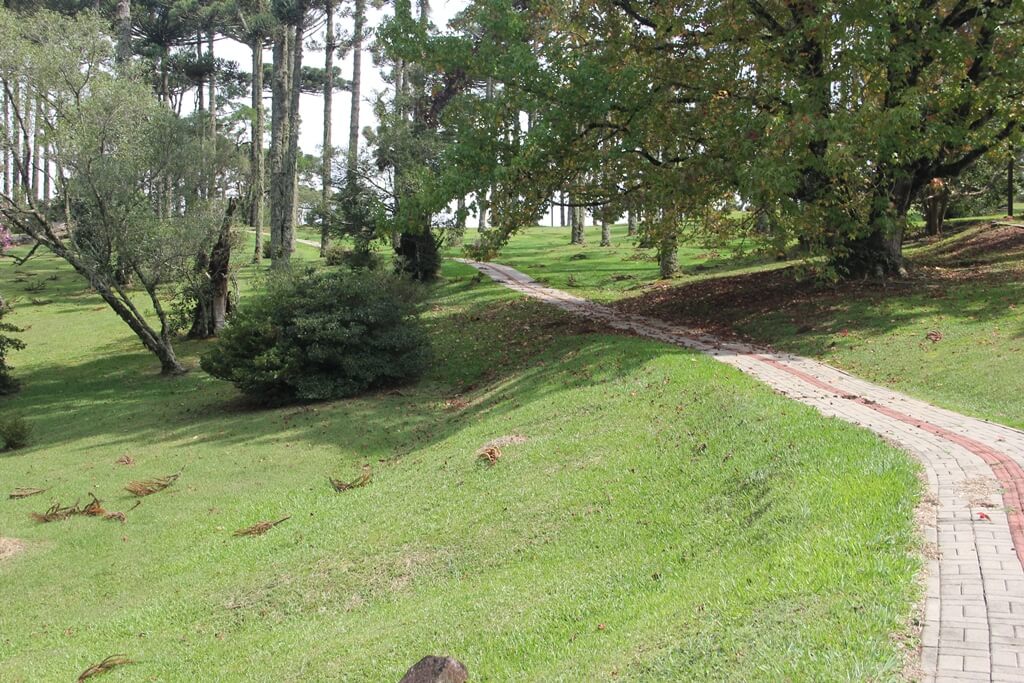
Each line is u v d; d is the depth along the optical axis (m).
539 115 21.89
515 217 22.84
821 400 13.36
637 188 23.80
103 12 48.53
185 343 33.28
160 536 14.08
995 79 19.47
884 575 5.80
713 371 15.81
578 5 24.08
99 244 27.81
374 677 7.14
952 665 4.61
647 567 8.34
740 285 28.16
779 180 18.88
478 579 9.55
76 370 30.08
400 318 24.47
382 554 11.20
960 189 38.47
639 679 5.43
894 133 18.97
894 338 18.02
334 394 23.08
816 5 20.11
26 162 27.14
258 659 8.58
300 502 14.95
